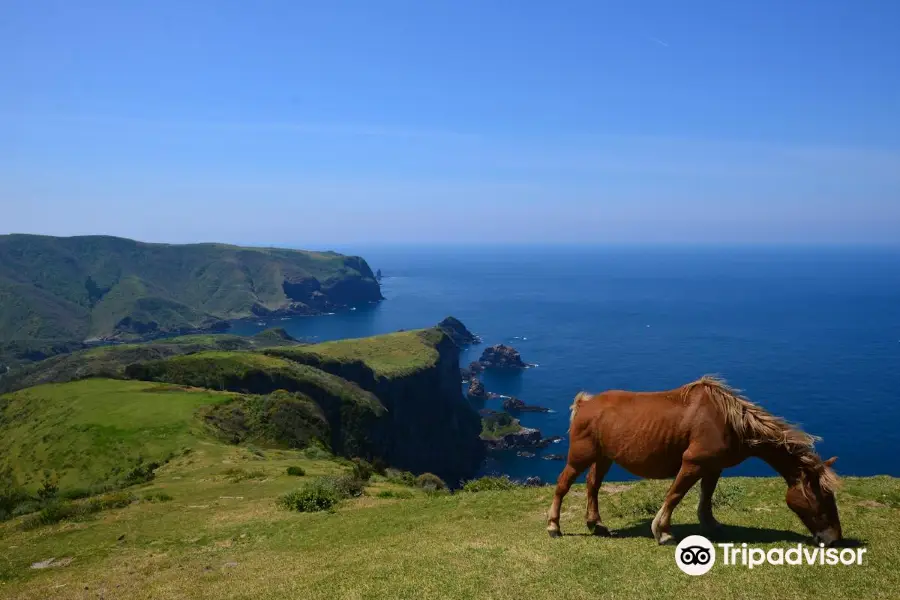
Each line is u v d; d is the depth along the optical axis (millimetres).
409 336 146000
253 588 12977
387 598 10500
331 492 26047
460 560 12109
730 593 9195
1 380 172375
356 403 96500
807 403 112562
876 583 9094
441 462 114812
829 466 10742
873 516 12781
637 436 11719
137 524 24234
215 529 21781
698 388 11492
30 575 18078
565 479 13016
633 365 158750
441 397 126375
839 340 180000
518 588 10227
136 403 70625
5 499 39688
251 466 42719
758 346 174125
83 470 54156
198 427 62500
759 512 13938
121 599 14078
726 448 11109
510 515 16953
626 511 15164
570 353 181125
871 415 104938
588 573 10500
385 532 16984
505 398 141625
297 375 95688
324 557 14883
